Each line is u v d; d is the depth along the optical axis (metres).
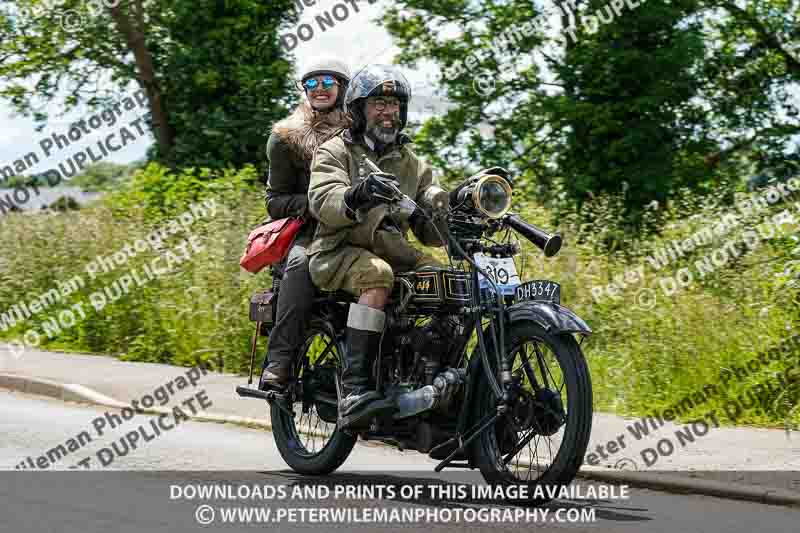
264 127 30.66
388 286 9.45
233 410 14.19
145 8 31.34
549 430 8.80
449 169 30.58
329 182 9.56
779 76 30.67
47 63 32.62
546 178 29.17
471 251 9.09
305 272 10.05
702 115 28.97
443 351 9.18
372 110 9.70
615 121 27.50
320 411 10.20
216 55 31.27
